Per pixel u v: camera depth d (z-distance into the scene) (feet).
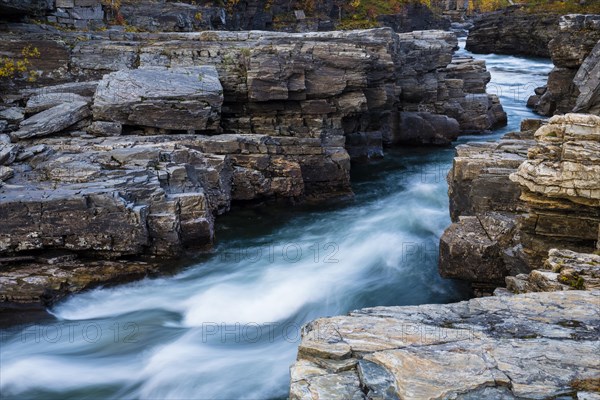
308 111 73.31
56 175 50.03
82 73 74.90
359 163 84.28
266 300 46.50
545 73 140.77
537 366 20.94
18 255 46.14
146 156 53.72
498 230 43.93
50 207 45.57
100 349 39.73
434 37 100.73
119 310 44.57
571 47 88.63
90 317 43.52
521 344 22.49
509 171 47.16
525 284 35.29
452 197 51.44
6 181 49.32
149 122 63.98
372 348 22.16
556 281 30.99
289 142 67.21
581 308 25.99
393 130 92.12
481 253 42.78
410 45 92.94
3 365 37.83
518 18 171.83
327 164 68.28
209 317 44.09
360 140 83.71
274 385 36.14
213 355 39.27
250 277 49.80
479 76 104.78
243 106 73.36
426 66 94.48
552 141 37.01
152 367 37.93
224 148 63.10
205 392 35.68
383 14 175.83
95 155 53.57
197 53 75.87
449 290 48.60
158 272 48.34
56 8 88.63
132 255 48.47
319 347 22.16
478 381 20.03
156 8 106.93
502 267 42.75
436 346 22.34
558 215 37.45
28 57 73.97
